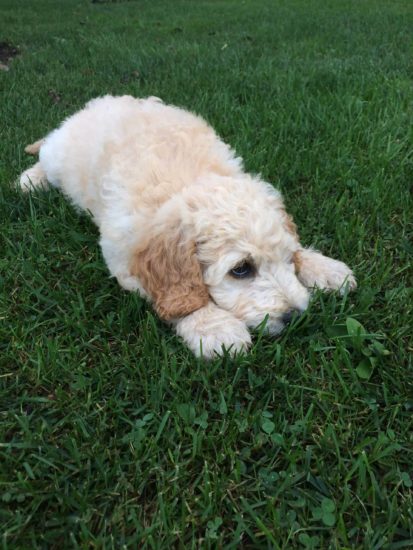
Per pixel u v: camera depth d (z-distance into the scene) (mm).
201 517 284
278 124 713
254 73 919
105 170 488
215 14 1648
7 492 292
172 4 1962
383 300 430
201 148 485
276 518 279
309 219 528
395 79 854
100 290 440
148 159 461
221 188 414
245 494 298
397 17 1440
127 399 350
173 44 1203
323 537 279
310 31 1298
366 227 520
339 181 592
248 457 313
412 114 735
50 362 372
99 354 383
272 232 398
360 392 349
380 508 290
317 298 421
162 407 342
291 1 1897
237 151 643
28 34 1334
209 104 803
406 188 581
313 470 308
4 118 780
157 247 402
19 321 404
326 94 815
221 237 388
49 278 456
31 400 345
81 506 288
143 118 534
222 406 336
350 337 382
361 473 295
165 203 417
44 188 593
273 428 324
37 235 493
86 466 307
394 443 316
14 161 654
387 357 375
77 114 611
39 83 945
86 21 1573
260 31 1313
